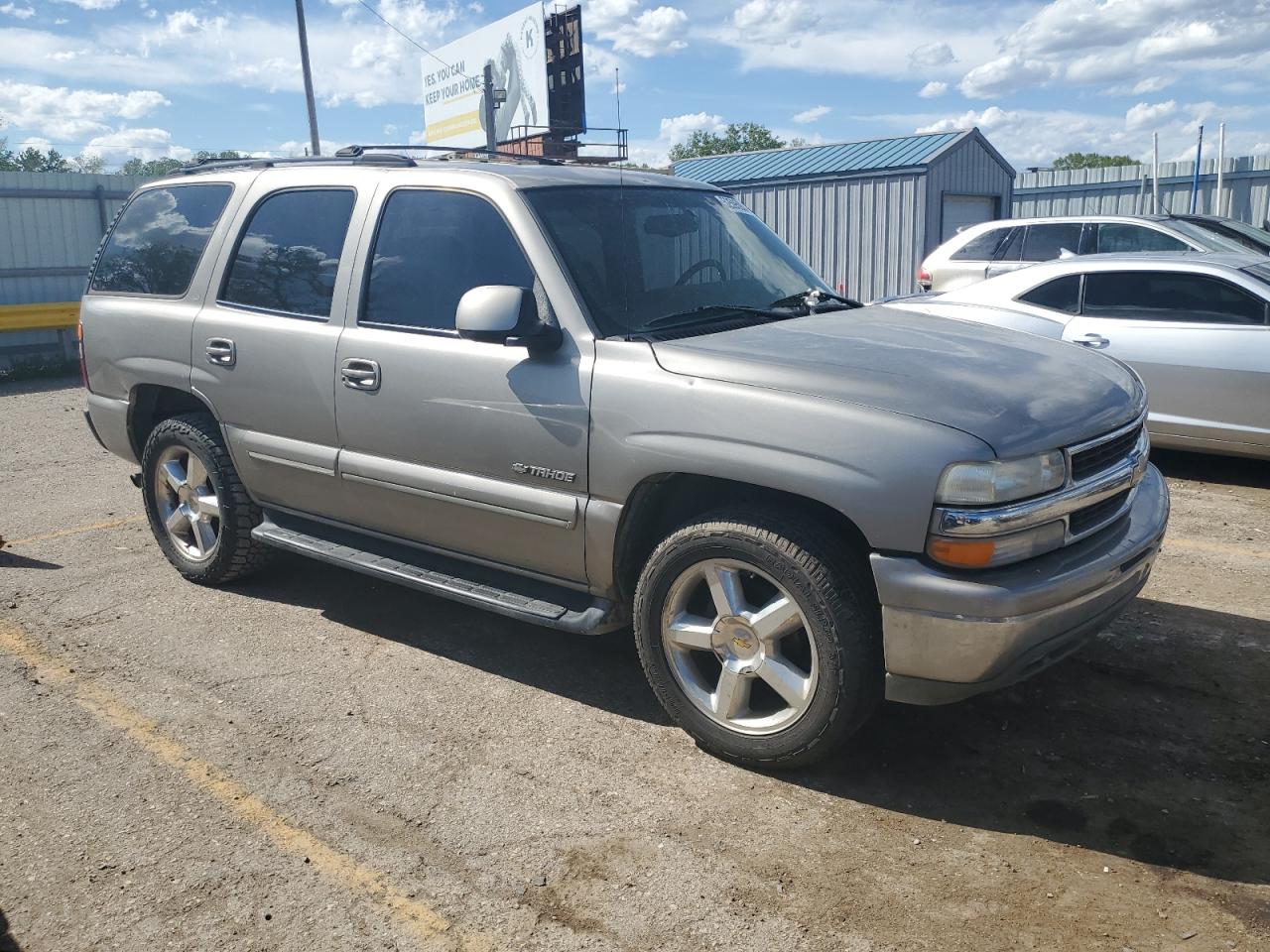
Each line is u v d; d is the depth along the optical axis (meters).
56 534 6.23
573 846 3.02
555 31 32.62
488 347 3.79
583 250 3.79
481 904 2.77
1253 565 5.25
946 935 2.61
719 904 2.75
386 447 4.12
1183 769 3.37
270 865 2.96
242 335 4.60
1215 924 2.63
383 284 4.17
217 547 5.00
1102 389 3.47
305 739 3.67
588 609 3.71
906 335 3.71
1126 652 4.24
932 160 18.42
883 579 3.00
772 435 3.15
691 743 3.61
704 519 3.36
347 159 4.65
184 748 3.62
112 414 5.34
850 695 3.14
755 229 4.63
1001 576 2.95
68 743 3.66
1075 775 3.34
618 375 3.46
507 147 35.88
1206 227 11.12
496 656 4.36
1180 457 7.76
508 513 3.77
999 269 10.84
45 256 16.64
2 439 9.60
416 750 3.58
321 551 4.46
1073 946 2.56
